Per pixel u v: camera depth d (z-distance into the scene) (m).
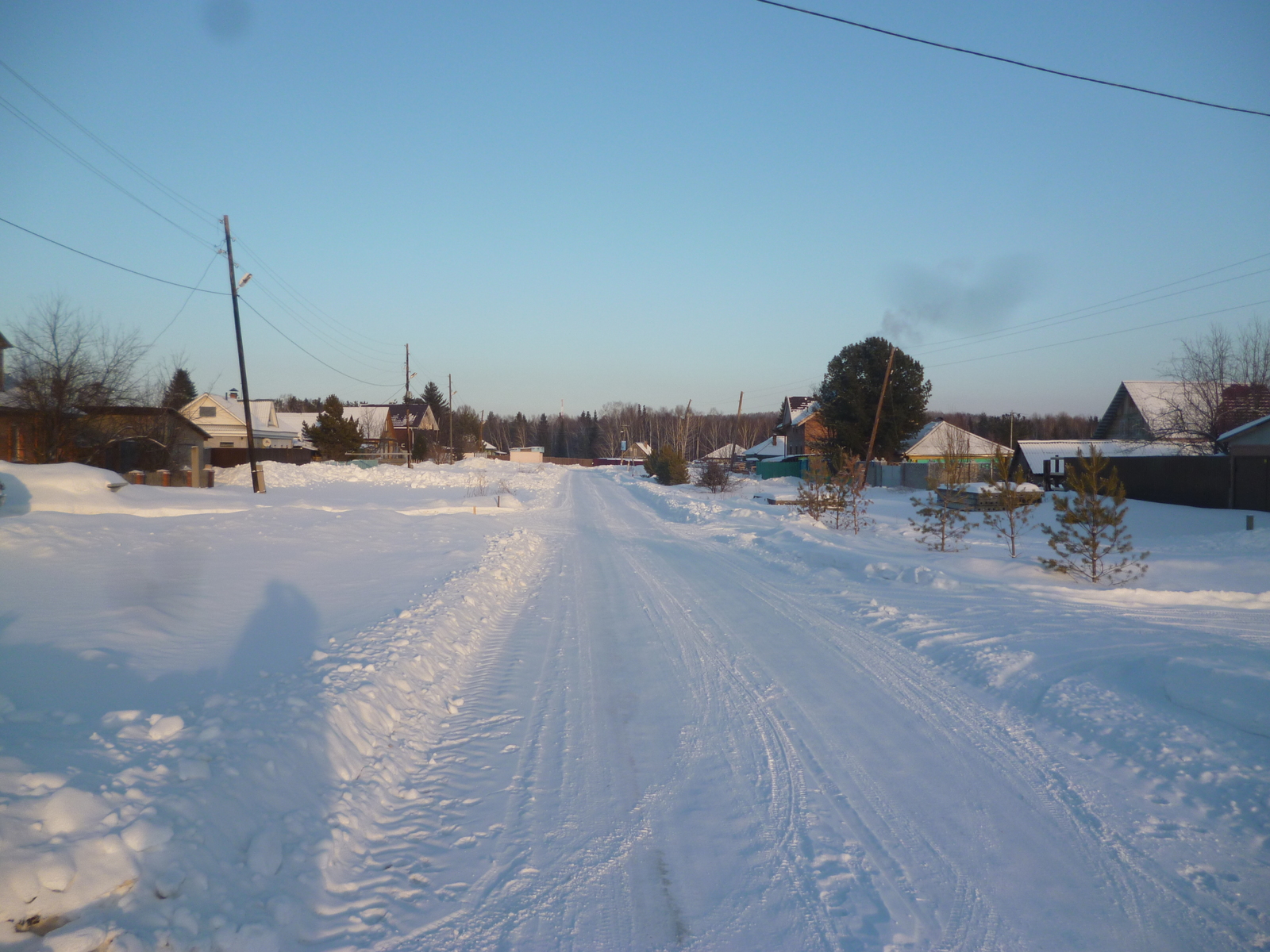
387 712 5.80
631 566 15.03
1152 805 4.61
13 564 9.48
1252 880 3.80
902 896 3.67
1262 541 16.86
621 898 3.68
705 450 118.00
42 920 2.82
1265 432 26.64
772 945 3.30
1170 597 11.48
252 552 12.55
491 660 8.01
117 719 4.43
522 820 4.47
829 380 48.56
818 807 4.62
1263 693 5.87
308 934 3.27
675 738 5.78
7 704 4.48
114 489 16.69
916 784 4.94
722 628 9.41
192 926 3.04
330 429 60.22
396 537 16.78
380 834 4.29
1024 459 43.38
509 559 14.50
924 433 49.16
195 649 6.52
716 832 4.33
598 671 7.59
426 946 3.27
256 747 4.32
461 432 108.56
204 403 55.47
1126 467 28.22
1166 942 3.32
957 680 7.19
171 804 3.51
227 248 27.59
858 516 25.17
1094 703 6.27
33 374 24.91
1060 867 3.93
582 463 132.62
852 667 7.61
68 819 3.20
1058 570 13.59
